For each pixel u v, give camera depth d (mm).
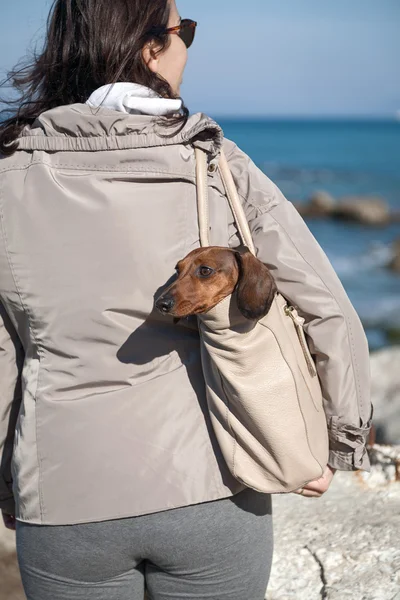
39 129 2002
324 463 2047
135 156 1915
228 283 1864
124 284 1927
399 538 2994
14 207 1984
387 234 28391
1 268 2008
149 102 1900
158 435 1939
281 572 2934
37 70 2113
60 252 1946
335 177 51406
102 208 1917
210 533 1938
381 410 5527
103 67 1995
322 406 2074
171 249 1938
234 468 1934
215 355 1909
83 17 1986
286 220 2016
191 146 1952
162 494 1901
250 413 1912
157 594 2012
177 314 1841
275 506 3432
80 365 1962
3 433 2213
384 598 2662
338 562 2920
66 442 1937
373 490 3461
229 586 1990
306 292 1988
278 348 1929
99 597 1988
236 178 2033
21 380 2188
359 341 2049
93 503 1909
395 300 17516
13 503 2318
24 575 2037
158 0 1997
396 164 60000
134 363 1965
